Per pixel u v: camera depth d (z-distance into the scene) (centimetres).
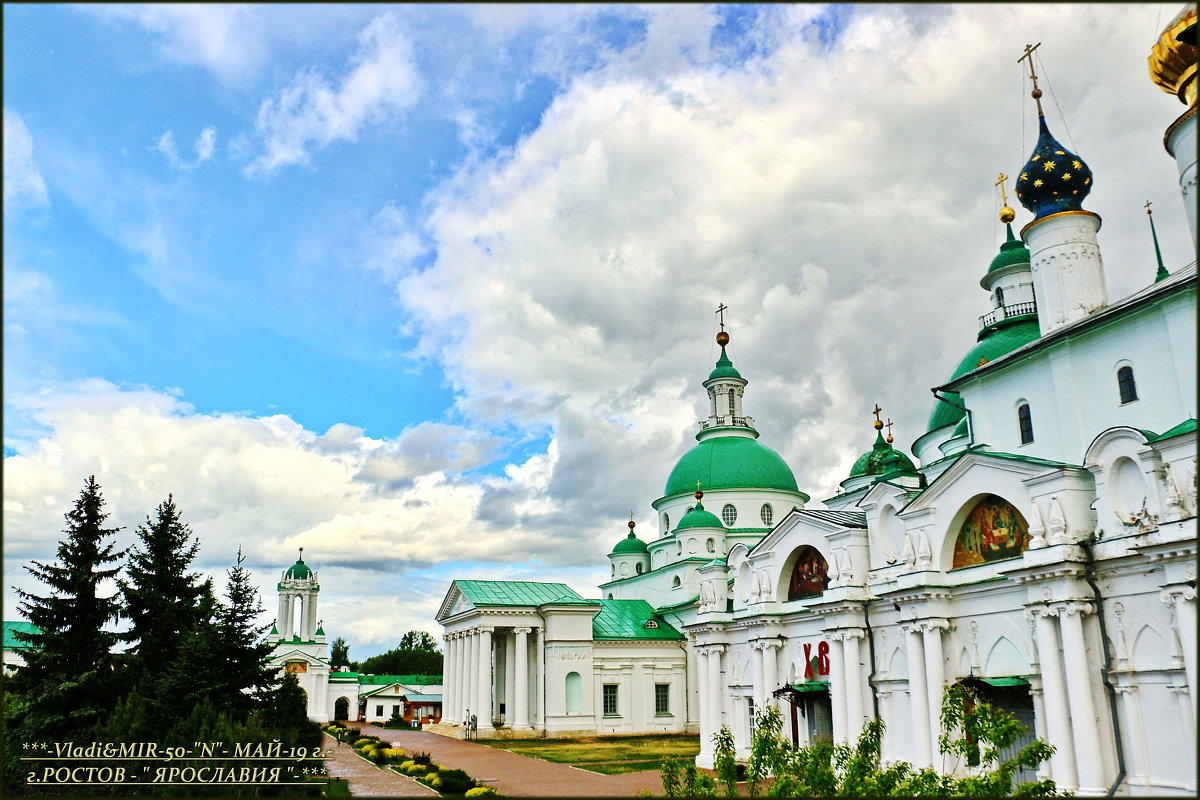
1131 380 3938
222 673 5116
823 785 3006
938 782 2978
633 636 9025
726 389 10638
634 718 8781
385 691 13075
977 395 4869
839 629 5238
